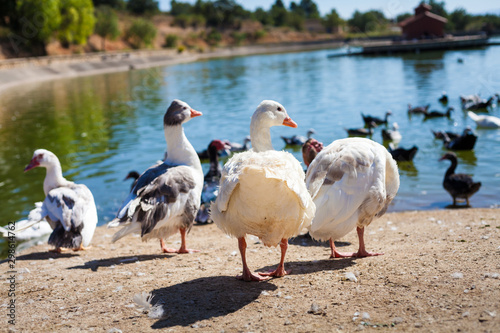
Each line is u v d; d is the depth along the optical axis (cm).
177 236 821
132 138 1886
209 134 1889
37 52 6925
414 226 751
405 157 1315
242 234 457
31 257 681
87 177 1302
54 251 711
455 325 328
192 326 369
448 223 746
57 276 543
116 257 645
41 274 559
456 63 4562
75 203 666
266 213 429
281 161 418
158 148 1672
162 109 2708
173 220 629
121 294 456
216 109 2564
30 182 1277
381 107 2367
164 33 11181
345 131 1820
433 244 570
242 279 477
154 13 12431
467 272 428
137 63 7262
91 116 2570
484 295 371
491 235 578
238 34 12262
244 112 2414
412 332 326
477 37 8031
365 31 12519
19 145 1852
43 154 716
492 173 1155
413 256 509
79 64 6412
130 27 9638
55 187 723
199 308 405
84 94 3709
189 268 552
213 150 1114
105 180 1263
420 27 8300
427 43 6750
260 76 4506
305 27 14375
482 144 1502
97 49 8531
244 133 1889
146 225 586
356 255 555
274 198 420
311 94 2972
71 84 4653
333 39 12412
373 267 482
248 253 630
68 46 7988
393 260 502
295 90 3228
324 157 517
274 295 425
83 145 1791
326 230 497
